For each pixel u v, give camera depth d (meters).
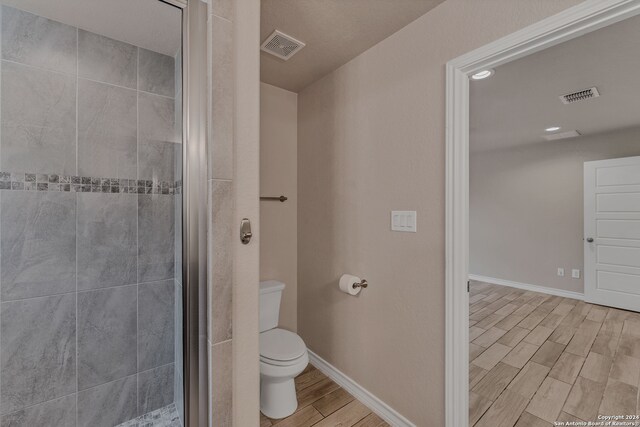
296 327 2.52
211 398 1.03
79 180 1.32
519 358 2.42
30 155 1.23
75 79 1.28
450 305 1.37
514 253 4.69
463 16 1.33
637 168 3.47
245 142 1.12
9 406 1.21
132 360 1.35
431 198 1.47
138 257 1.32
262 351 1.76
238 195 1.09
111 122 1.31
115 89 1.27
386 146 1.71
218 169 1.03
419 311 1.53
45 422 1.27
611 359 2.38
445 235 1.40
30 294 1.24
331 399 1.90
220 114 1.04
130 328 1.36
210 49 1.03
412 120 1.56
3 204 1.19
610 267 3.68
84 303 1.34
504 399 1.90
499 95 2.56
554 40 1.10
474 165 5.16
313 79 2.25
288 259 2.47
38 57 1.22
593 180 3.81
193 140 1.04
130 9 1.10
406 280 1.60
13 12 1.17
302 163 2.45
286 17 1.53
